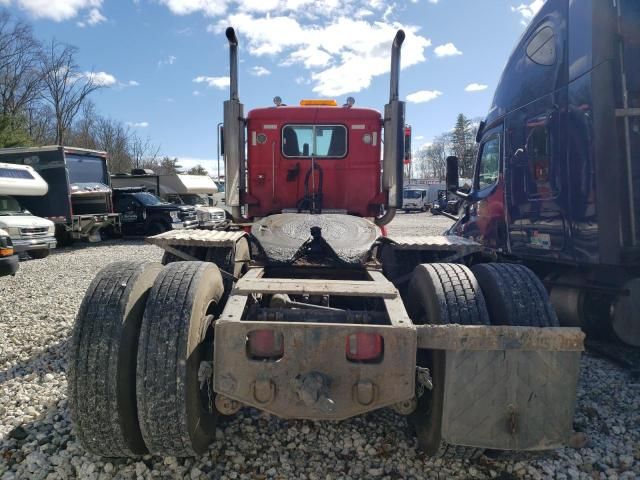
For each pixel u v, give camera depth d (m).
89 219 17.41
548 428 2.53
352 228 4.14
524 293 2.87
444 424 2.55
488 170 7.10
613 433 3.44
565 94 4.84
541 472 2.94
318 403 2.37
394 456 3.07
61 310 6.96
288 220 4.27
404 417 3.57
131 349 2.64
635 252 4.25
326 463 3.00
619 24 4.23
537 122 5.44
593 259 4.46
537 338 2.51
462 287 2.89
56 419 3.55
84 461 2.96
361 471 2.93
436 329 2.53
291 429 3.37
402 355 2.46
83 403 2.56
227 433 3.32
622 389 4.19
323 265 3.75
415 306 3.25
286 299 3.07
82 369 2.56
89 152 17.67
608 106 4.27
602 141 4.31
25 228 12.55
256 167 6.04
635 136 4.22
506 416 2.52
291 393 2.46
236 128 5.67
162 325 2.59
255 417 3.55
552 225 5.16
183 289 2.72
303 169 6.01
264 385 2.45
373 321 2.79
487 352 2.52
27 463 2.99
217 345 2.49
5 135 31.69
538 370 2.53
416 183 52.62
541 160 5.36
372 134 6.00
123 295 2.70
